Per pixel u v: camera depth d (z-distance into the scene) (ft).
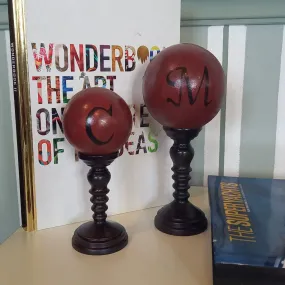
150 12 1.77
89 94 1.43
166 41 1.83
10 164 2.25
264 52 2.10
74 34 1.62
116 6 1.68
